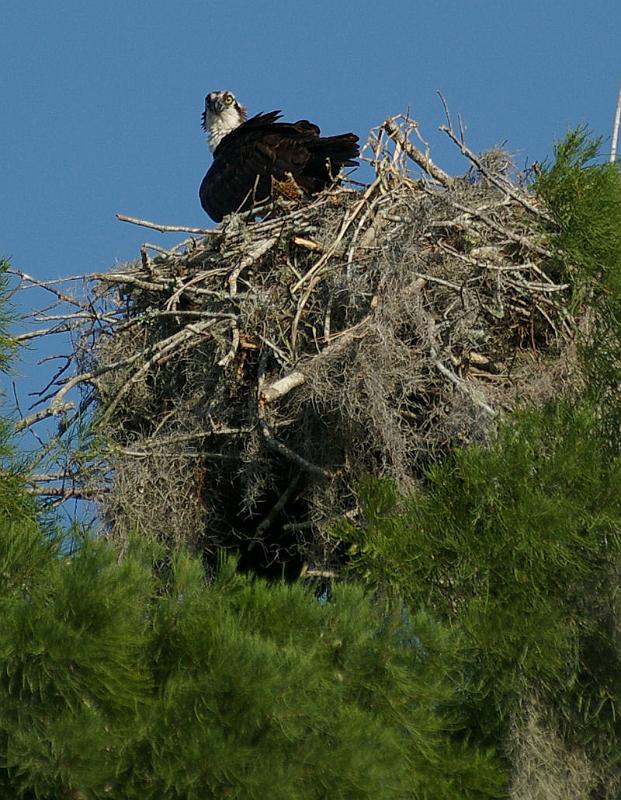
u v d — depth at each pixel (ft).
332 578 40.78
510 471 36.96
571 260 42.34
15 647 29.71
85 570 30.58
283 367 46.50
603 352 41.60
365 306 46.73
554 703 36.96
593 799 36.86
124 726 30.45
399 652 32.12
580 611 37.14
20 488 40.40
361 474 44.11
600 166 41.78
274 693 30.04
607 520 36.65
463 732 36.24
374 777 30.30
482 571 36.24
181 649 31.14
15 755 29.86
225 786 30.17
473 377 45.96
